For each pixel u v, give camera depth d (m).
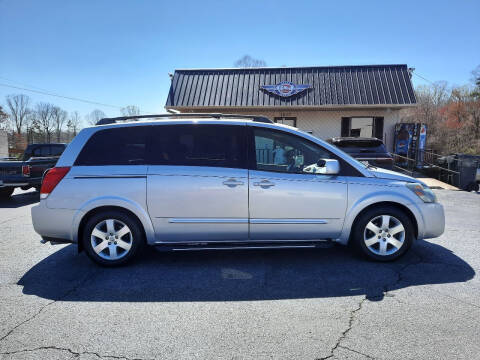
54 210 3.83
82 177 3.83
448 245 4.74
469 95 33.62
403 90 14.08
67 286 3.45
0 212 7.68
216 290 3.34
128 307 3.00
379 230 4.00
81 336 2.54
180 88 15.21
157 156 3.91
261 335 2.54
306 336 2.53
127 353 2.33
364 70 14.95
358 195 3.91
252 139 3.97
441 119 34.66
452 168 11.41
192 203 3.84
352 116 14.99
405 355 2.28
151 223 3.87
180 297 3.19
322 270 3.84
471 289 3.31
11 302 3.10
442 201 8.65
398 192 3.93
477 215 6.84
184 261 4.17
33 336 2.54
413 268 3.86
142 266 4.00
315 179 3.90
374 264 4.00
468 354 2.29
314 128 15.31
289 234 3.96
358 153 8.75
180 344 2.43
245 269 3.89
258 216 3.88
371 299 3.12
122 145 3.95
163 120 4.02
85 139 3.96
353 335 2.53
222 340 2.48
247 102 14.62
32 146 13.98
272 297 3.18
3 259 4.29
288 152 4.01
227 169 3.87
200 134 3.96
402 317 2.79
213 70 15.80
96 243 3.93
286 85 14.66
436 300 3.08
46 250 4.67
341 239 4.01
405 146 14.55
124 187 3.81
